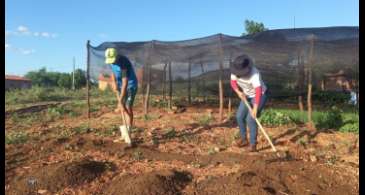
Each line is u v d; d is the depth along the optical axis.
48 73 70.06
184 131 9.58
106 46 13.55
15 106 19.25
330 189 5.59
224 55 13.12
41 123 11.91
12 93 32.22
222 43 11.98
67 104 17.52
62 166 6.11
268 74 15.10
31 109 16.30
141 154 7.45
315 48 12.09
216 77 15.45
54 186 5.78
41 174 6.00
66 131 9.88
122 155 7.41
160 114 12.85
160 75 15.73
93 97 26.73
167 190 5.49
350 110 14.07
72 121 12.09
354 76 15.16
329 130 9.46
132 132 9.37
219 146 8.03
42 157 7.38
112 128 10.00
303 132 9.20
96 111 14.33
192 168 6.59
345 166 6.45
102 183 5.91
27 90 33.62
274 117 10.37
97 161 6.95
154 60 14.12
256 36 11.80
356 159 6.93
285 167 6.28
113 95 25.20
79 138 8.76
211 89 16.47
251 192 5.30
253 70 7.23
